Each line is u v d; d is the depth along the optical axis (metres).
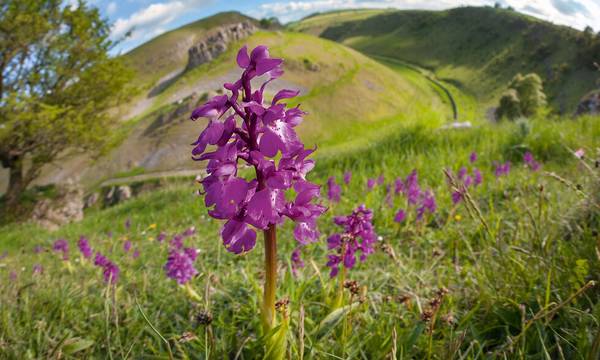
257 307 2.70
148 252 5.74
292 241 4.78
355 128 50.31
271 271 1.88
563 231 3.09
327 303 2.66
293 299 2.74
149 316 2.87
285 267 3.83
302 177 1.77
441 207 5.29
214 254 4.81
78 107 23.84
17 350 2.51
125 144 58.16
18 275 3.88
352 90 73.38
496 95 104.44
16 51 21.33
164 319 2.88
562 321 2.24
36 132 22.00
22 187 23.69
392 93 79.69
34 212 22.39
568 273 2.46
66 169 56.75
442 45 145.12
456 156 8.29
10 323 2.73
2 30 20.52
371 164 9.67
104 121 25.33
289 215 1.75
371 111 69.44
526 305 2.42
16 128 21.42
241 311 2.87
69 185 24.36
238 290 3.24
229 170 1.57
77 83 23.19
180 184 15.52
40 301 3.13
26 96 19.09
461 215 4.85
